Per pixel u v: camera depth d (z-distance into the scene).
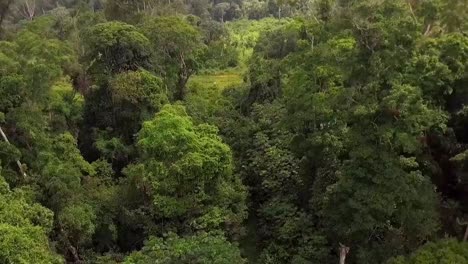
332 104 20.59
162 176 23.78
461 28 21.81
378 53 17.95
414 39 18.06
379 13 18.31
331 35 23.06
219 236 21.25
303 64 23.75
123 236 24.88
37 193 22.83
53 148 24.97
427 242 18.52
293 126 24.34
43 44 26.77
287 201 25.97
